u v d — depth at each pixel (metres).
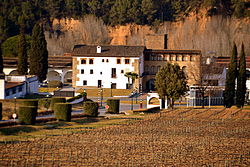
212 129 196.00
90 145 160.62
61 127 185.62
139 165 142.50
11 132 170.75
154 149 159.75
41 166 137.25
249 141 177.00
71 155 148.50
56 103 198.62
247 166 147.38
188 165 145.12
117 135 176.75
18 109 193.75
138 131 185.12
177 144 168.00
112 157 148.50
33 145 157.00
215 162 149.50
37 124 186.12
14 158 143.00
